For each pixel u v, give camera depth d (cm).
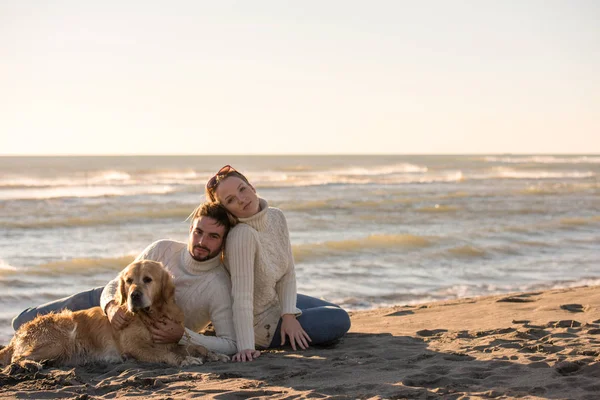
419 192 3759
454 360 507
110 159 13500
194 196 3200
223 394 421
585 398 395
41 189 3572
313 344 586
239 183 529
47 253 1511
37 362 524
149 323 523
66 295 1051
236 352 546
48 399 426
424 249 1544
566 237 1792
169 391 434
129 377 474
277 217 564
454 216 2400
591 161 11519
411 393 414
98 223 2088
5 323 865
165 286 524
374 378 457
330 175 5778
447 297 1046
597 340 556
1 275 1180
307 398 408
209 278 541
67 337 540
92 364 538
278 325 569
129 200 2928
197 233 528
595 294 874
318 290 1086
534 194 3672
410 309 842
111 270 1264
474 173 6606
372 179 5222
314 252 1455
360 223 2155
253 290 542
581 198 3378
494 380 441
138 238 1780
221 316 541
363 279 1188
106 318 552
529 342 561
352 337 636
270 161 11362
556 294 899
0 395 433
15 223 1995
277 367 496
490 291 1095
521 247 1591
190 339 533
